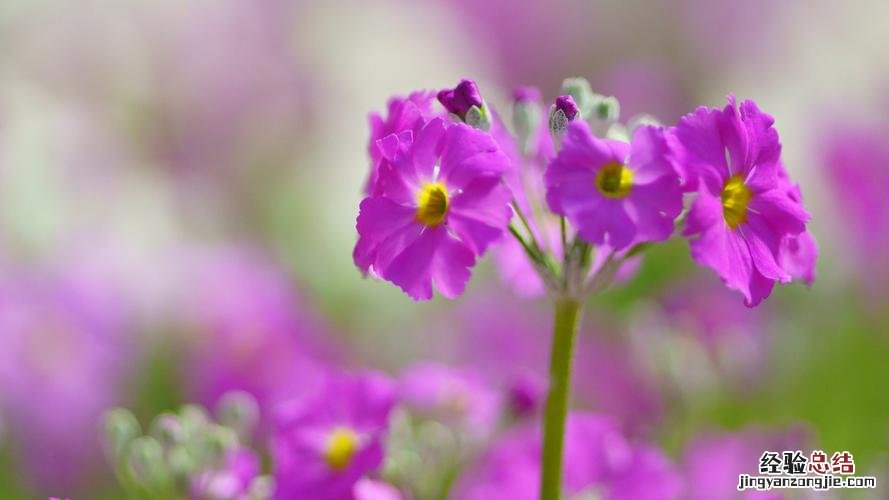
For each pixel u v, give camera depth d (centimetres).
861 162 68
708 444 48
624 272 43
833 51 90
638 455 44
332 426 41
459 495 45
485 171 37
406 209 38
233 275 62
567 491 44
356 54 81
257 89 76
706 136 37
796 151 79
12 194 65
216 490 42
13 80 70
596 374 56
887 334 62
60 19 73
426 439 44
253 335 57
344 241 76
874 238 65
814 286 66
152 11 75
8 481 57
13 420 57
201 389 56
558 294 38
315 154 78
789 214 38
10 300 58
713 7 97
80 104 72
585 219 37
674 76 97
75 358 58
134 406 60
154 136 74
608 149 37
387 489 41
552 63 107
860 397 60
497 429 45
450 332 63
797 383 59
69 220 65
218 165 75
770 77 93
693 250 37
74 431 58
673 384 52
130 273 62
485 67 98
